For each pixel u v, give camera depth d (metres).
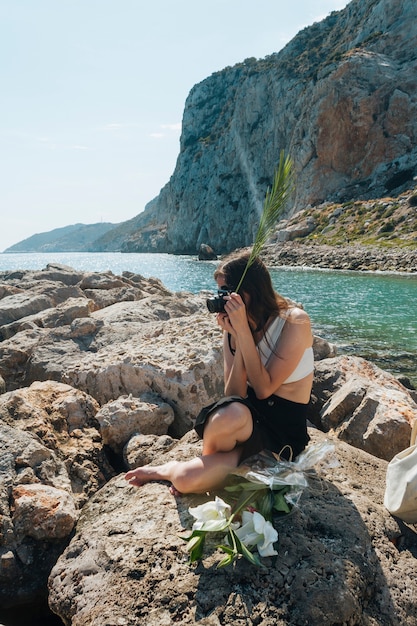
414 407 5.14
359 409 5.00
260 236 3.41
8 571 3.20
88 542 3.06
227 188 94.62
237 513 3.00
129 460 4.25
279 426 3.38
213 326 6.57
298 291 23.67
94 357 6.11
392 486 3.38
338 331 14.54
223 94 121.38
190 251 107.94
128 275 19.28
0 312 10.81
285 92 82.75
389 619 2.65
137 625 2.46
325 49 85.94
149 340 6.40
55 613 2.87
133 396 5.37
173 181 116.25
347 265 36.66
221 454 3.21
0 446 3.87
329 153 64.56
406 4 69.81
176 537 2.95
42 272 16.89
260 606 2.51
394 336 13.79
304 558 2.75
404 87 61.12
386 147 61.16
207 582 2.64
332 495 3.36
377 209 49.91
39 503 3.41
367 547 2.91
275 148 83.38
